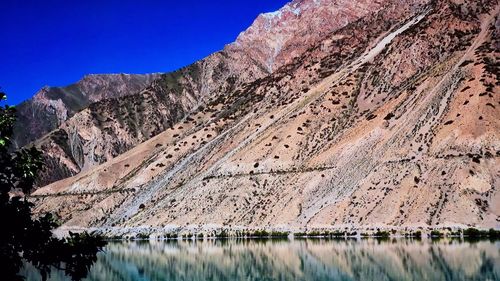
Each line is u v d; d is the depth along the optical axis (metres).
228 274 92.62
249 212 176.75
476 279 70.44
